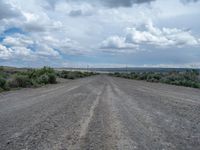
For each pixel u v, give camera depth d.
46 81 39.16
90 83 40.66
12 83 29.62
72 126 8.65
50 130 8.05
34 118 10.09
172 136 7.44
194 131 8.16
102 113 11.41
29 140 6.88
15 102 15.45
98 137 7.21
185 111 12.55
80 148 6.17
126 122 9.42
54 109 12.56
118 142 6.71
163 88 32.16
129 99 17.55
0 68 67.44
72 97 18.55
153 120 9.92
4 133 7.68
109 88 29.11
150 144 6.57
